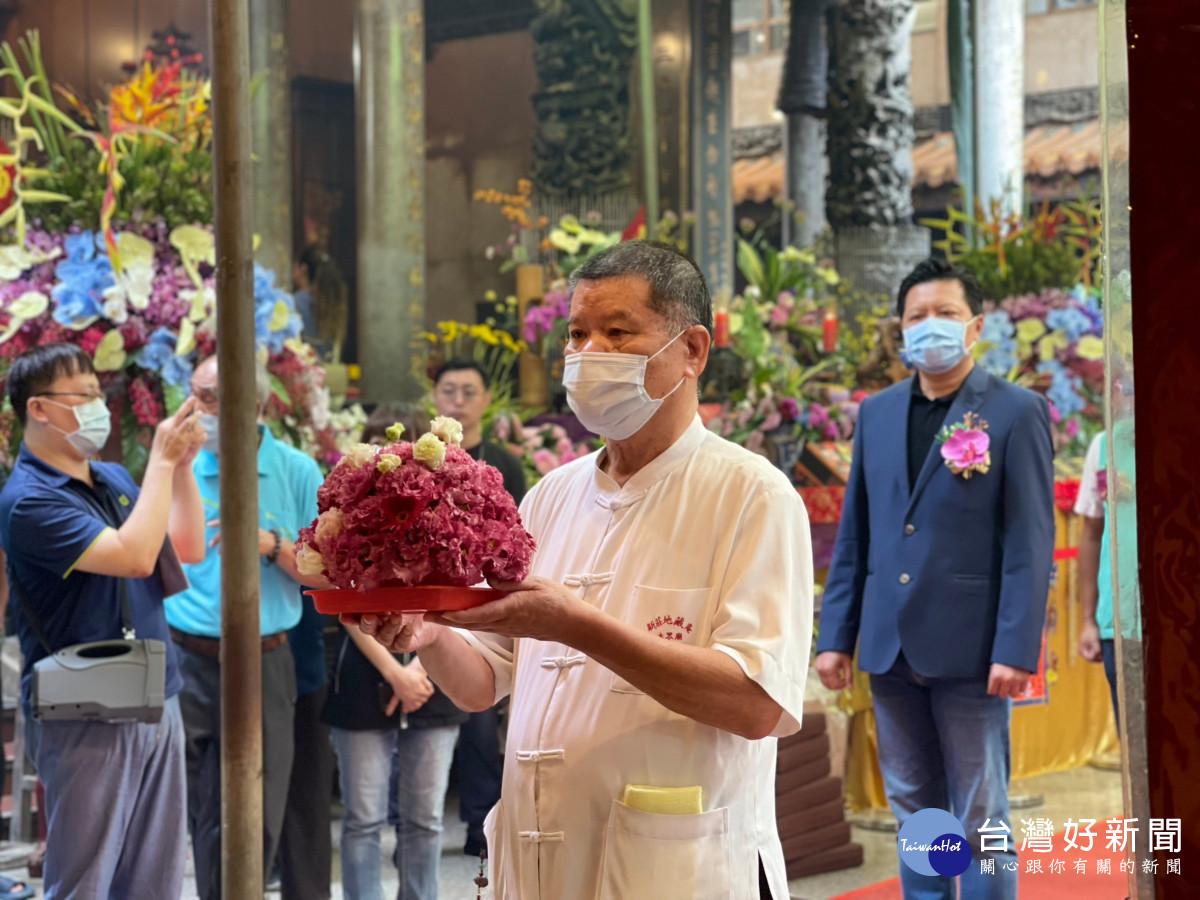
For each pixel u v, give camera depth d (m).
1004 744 3.22
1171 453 1.63
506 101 9.03
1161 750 1.63
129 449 3.89
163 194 3.91
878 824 4.79
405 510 1.54
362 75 6.16
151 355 3.86
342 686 3.55
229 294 2.37
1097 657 4.27
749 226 9.02
